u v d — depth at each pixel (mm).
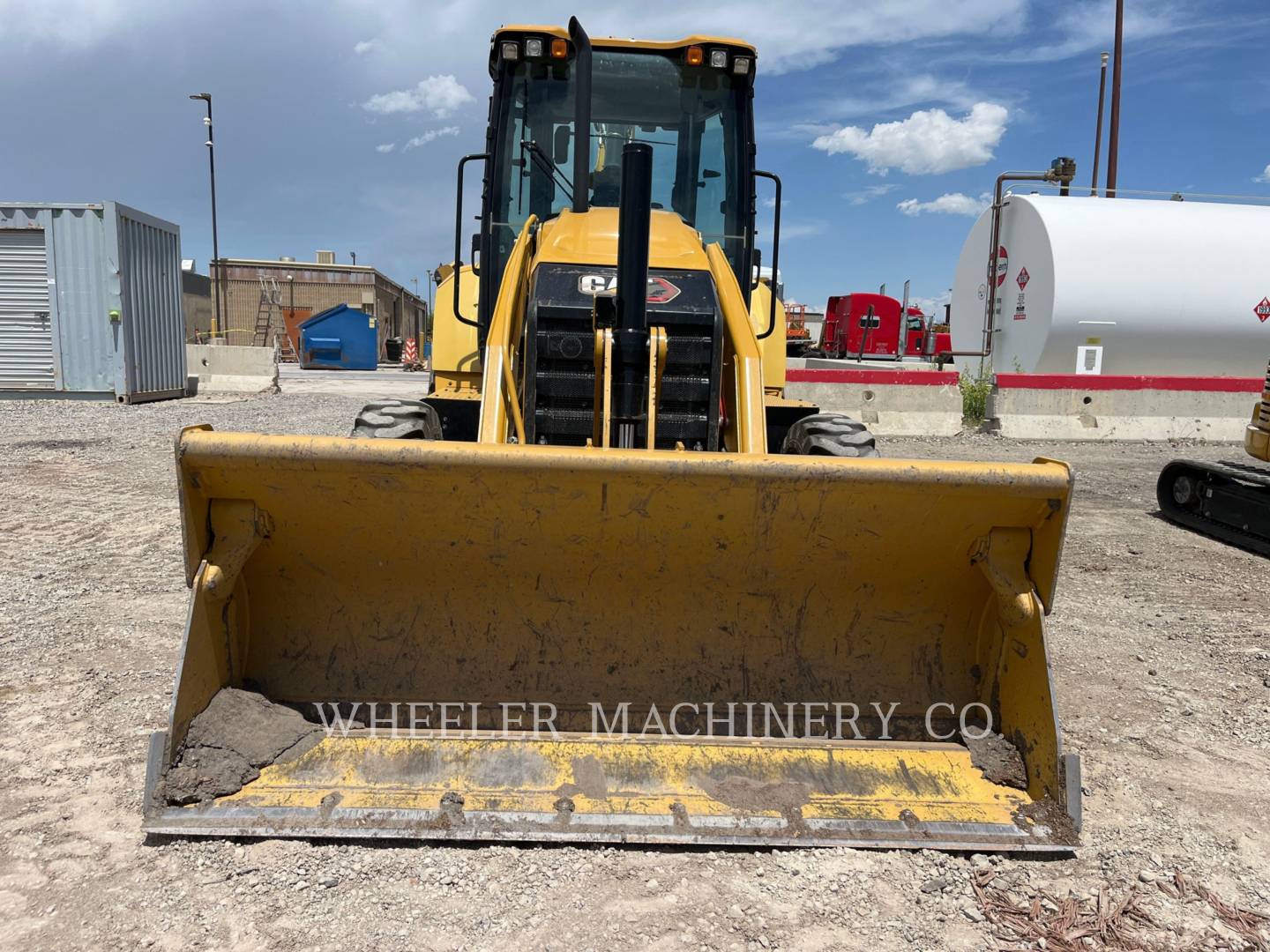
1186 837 3107
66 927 2447
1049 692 3002
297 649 3277
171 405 15500
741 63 5016
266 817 2787
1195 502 7926
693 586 3271
